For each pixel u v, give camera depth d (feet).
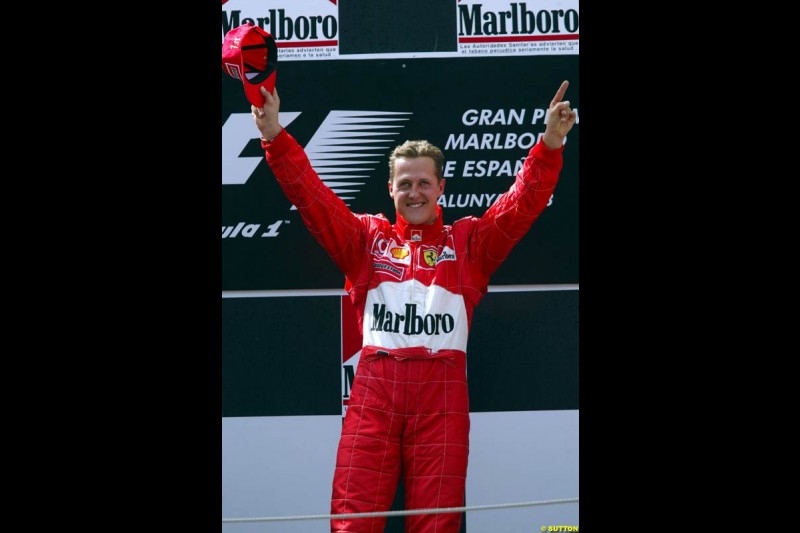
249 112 51.60
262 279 51.90
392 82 52.01
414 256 45.93
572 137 51.65
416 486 43.68
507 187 52.01
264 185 51.78
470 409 51.67
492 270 46.80
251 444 51.65
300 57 51.93
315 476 51.60
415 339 44.34
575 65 51.55
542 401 51.70
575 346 51.62
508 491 51.37
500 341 51.85
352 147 52.06
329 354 52.06
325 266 52.03
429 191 46.29
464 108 51.96
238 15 51.83
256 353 51.90
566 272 51.70
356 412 44.50
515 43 51.85
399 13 51.90
